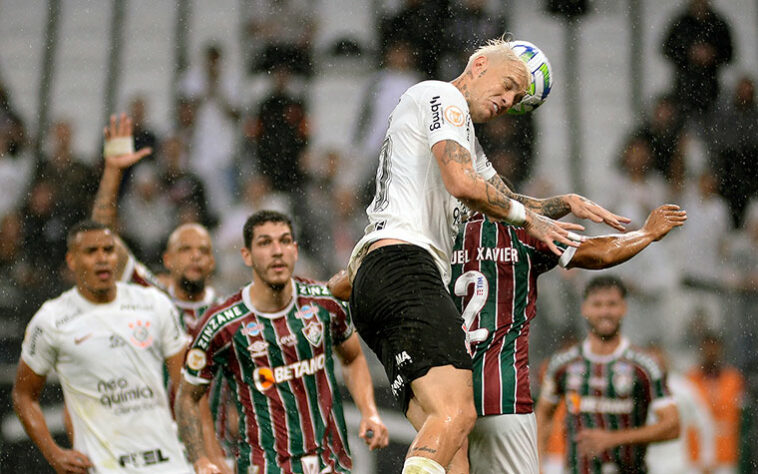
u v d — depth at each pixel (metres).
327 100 29.88
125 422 13.48
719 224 26.27
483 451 10.45
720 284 24.45
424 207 8.77
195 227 15.34
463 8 27.36
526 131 27.05
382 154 9.13
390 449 18.12
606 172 28.72
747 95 28.59
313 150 27.91
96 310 13.62
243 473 12.06
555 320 22.33
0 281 24.94
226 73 29.83
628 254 10.27
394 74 26.97
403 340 8.31
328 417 12.25
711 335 20.70
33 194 26.98
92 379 13.43
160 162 27.42
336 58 30.20
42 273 25.64
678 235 25.66
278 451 11.98
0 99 29.78
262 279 12.05
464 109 8.81
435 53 27.27
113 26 32.47
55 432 18.08
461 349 8.34
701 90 28.91
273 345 12.07
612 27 30.92
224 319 12.12
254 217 12.20
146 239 26.39
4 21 32.78
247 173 27.67
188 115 28.48
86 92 31.94
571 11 30.91
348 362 12.89
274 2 31.22
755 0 30.95
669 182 27.31
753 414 19.14
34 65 32.38
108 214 15.02
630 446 14.89
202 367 12.23
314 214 26.11
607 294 15.09
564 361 15.38
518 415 10.38
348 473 12.34
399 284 8.47
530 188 26.92
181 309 15.19
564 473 15.56
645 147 27.69
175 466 13.67
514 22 30.91
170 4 32.53
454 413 8.08
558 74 30.41
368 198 26.30
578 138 29.44
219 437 14.66
